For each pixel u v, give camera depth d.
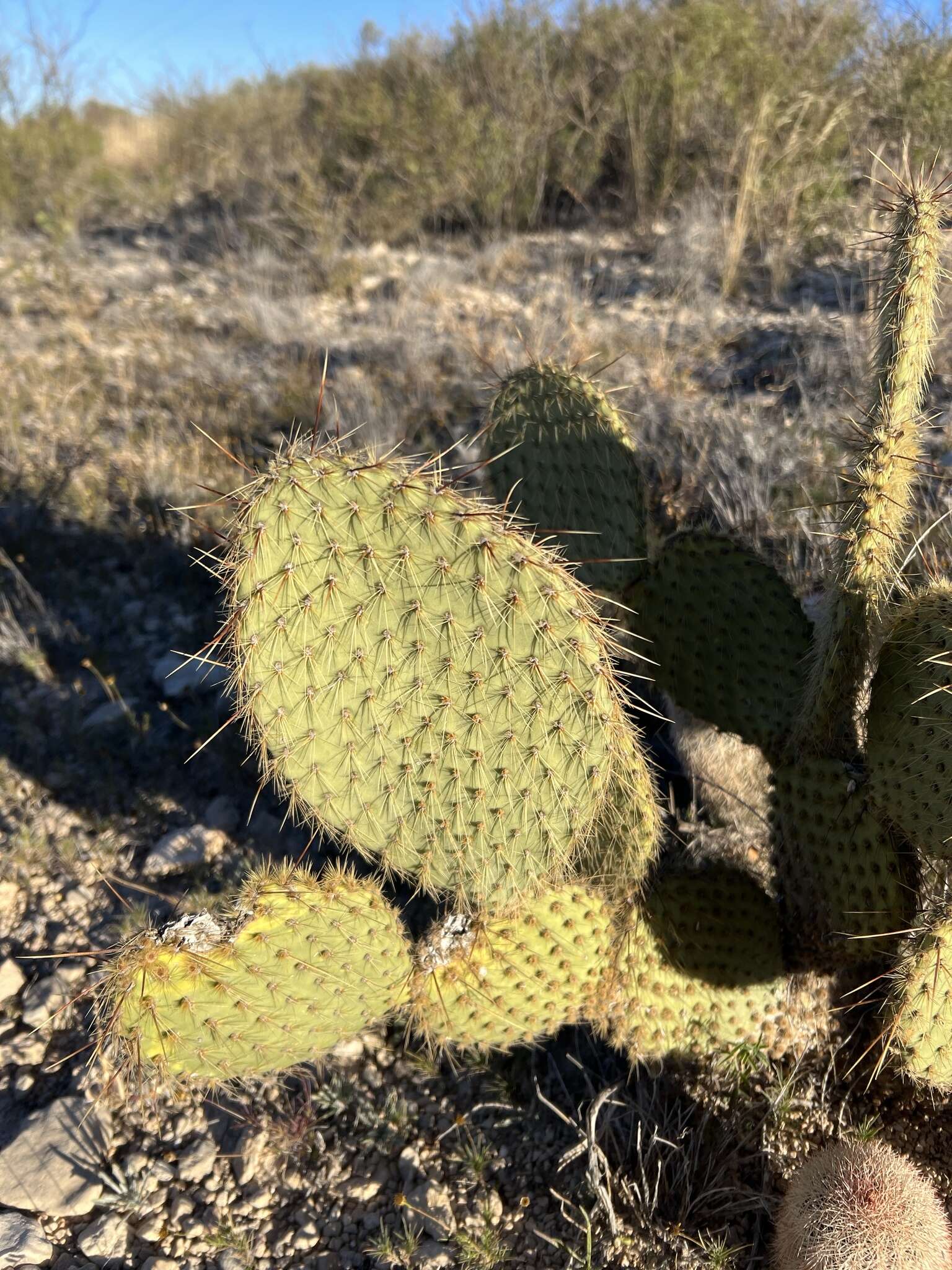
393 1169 0.46
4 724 0.74
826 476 0.71
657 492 0.74
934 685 0.37
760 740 0.45
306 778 0.38
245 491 0.36
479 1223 0.43
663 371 0.95
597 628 0.37
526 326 1.08
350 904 0.36
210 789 0.67
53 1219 0.45
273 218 1.61
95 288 1.53
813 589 0.62
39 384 1.19
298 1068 0.48
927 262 0.34
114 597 0.85
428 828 0.39
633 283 1.21
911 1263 0.34
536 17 1.61
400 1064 0.50
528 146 1.49
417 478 0.36
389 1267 0.42
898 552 0.44
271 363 1.17
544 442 0.51
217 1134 0.48
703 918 0.43
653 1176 0.43
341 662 0.36
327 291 1.39
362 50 1.82
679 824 0.58
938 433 0.73
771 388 0.89
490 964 0.40
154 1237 0.44
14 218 1.96
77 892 0.61
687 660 0.47
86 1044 0.52
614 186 1.50
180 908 0.37
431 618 0.36
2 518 0.94
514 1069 0.49
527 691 0.36
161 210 1.91
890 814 0.38
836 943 0.41
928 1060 0.34
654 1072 0.46
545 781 0.37
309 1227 0.44
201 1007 0.33
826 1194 0.36
